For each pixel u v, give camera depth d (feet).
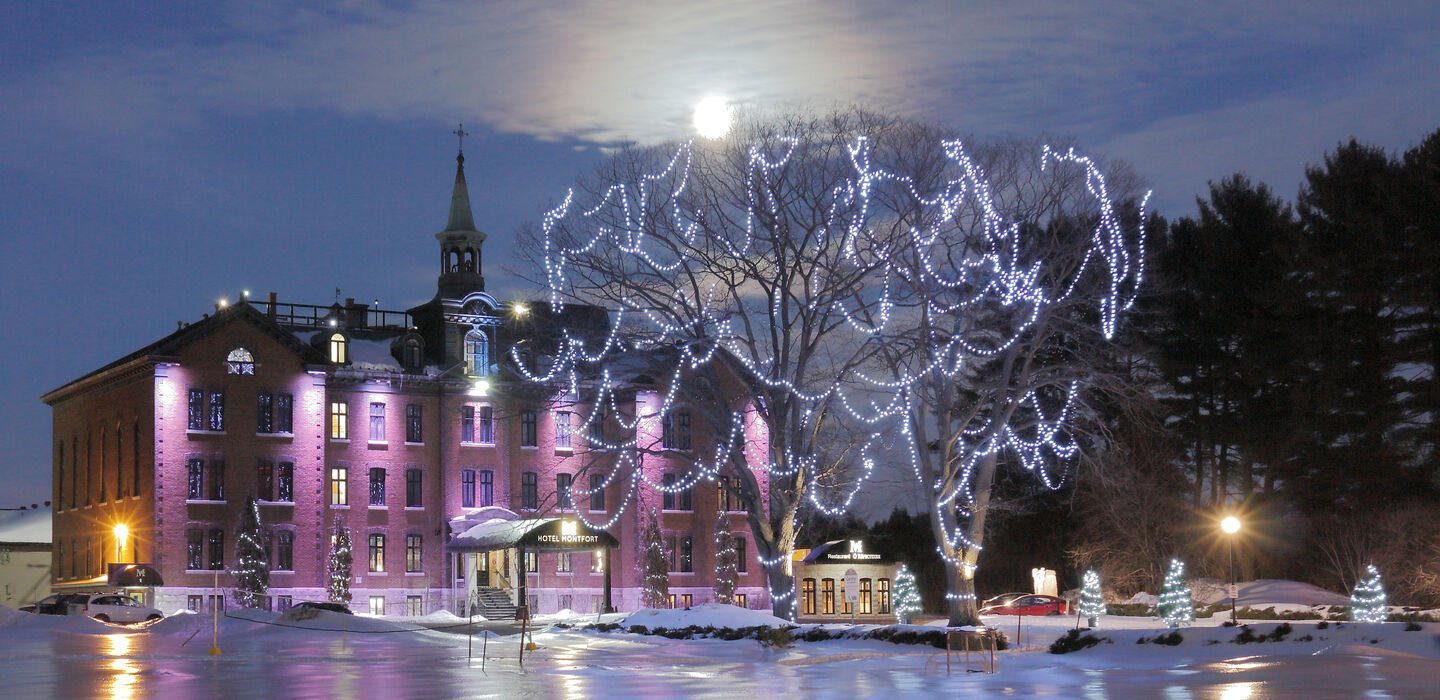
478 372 260.01
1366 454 205.67
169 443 228.43
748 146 157.89
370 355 256.11
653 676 106.52
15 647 133.59
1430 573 181.68
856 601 215.72
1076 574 233.76
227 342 235.20
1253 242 228.84
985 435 176.45
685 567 271.69
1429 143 209.15
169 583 225.76
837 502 210.79
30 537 336.49
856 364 162.50
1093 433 170.19
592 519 265.75
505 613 244.83
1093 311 179.11
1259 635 121.80
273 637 148.97
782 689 94.48
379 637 153.48
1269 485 227.20
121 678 99.45
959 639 137.28
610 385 173.88
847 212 156.46
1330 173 219.41
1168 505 215.72
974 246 155.94
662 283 166.09
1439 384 202.80
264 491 236.43
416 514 250.98
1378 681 92.22
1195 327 229.45
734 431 169.17
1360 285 209.26
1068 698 85.97
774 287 163.12
